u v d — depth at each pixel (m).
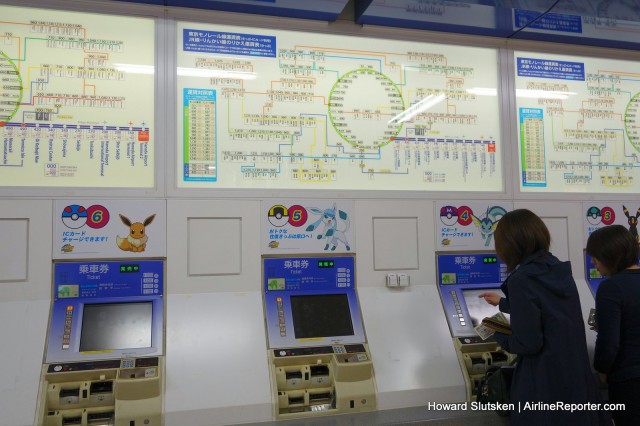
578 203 2.92
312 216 2.51
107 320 2.18
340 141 2.61
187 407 2.03
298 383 2.22
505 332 1.99
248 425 2.05
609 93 3.09
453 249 2.69
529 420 1.78
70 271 2.21
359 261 2.55
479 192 2.77
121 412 1.96
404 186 2.69
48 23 2.32
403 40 2.76
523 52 2.97
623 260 2.14
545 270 1.85
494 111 2.87
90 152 2.30
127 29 2.40
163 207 2.33
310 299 2.44
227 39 2.51
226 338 2.23
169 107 2.39
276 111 2.54
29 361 2.00
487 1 2.46
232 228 2.40
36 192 2.21
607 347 2.03
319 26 2.62
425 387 2.30
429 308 2.55
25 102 2.26
